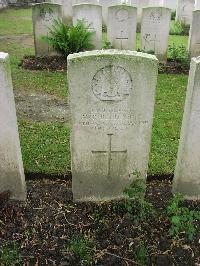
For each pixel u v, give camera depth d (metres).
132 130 1.37
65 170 1.71
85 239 1.34
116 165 1.46
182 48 3.44
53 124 2.13
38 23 3.13
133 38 3.24
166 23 3.12
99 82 1.26
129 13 3.12
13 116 1.33
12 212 1.43
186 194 1.54
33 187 1.61
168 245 1.32
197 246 1.33
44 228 1.39
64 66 3.07
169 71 3.06
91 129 1.36
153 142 1.96
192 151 1.42
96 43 3.33
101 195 1.54
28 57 3.29
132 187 1.43
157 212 1.46
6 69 1.23
